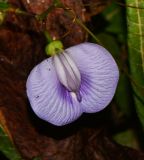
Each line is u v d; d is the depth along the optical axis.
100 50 0.22
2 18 0.25
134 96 0.26
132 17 0.25
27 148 0.26
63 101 0.23
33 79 0.22
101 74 0.23
